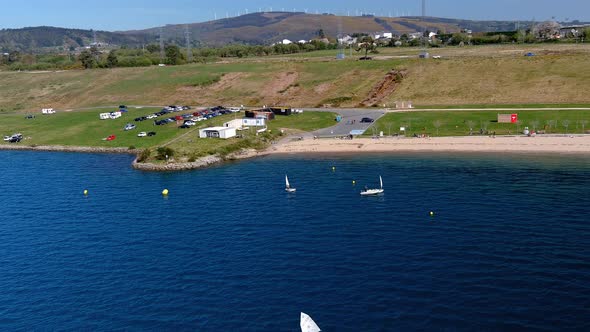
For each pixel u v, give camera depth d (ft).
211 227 333.21
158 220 352.69
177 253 294.87
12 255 304.30
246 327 217.97
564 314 214.28
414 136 579.89
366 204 362.74
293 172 466.70
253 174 467.52
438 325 211.20
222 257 285.84
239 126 650.02
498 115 608.60
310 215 346.13
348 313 223.30
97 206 391.45
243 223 337.31
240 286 251.80
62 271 280.31
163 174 486.38
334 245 293.84
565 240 284.61
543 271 250.37
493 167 449.06
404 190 390.83
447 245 285.84
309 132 636.07
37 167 534.78
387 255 277.03
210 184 439.63
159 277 266.57
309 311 226.58
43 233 338.13
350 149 547.49
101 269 280.10
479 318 214.28
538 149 503.61
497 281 242.99
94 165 536.83
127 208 383.24
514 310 218.79
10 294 258.37
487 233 299.38
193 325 221.66
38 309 243.40
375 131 606.96
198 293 247.70
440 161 479.41
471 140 547.49
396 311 222.48
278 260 278.05
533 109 652.89
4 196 426.51
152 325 223.71
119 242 316.40
